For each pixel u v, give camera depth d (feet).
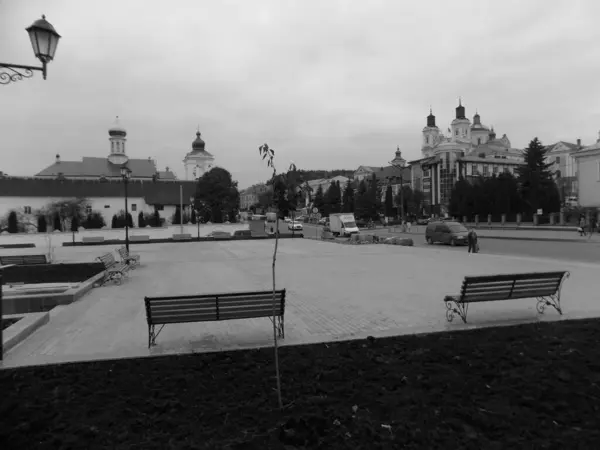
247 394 14.80
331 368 16.98
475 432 12.02
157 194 223.10
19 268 56.24
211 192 191.83
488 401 13.87
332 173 561.84
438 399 14.06
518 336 20.45
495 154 305.32
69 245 121.70
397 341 20.17
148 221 189.06
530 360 17.12
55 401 14.58
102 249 101.96
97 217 180.45
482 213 201.36
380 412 13.30
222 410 13.56
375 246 91.30
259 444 11.55
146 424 12.81
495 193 195.62
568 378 15.33
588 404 13.48
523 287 24.07
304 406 13.73
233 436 12.09
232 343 21.29
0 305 19.36
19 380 16.63
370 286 38.22
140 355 18.97
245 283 42.16
